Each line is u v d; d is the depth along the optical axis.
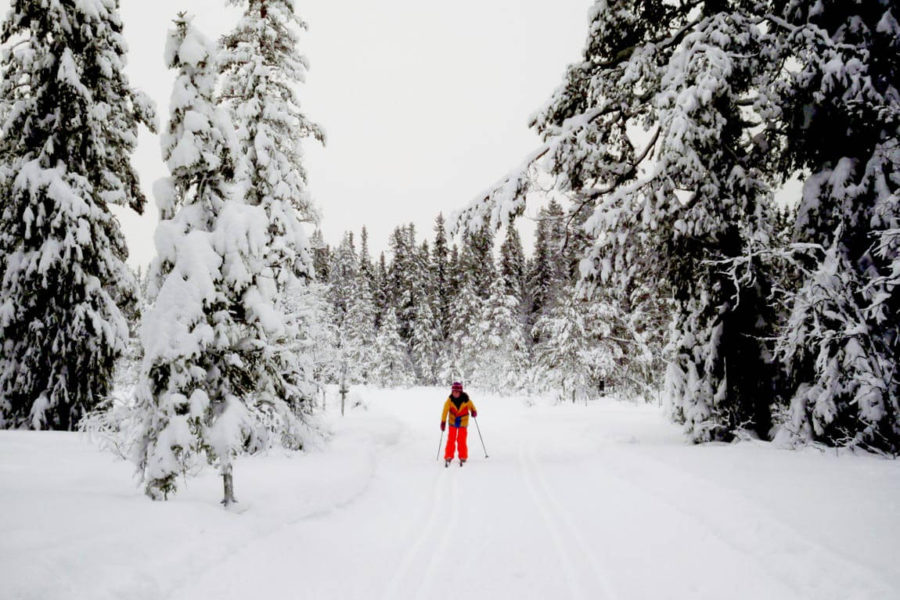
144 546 3.93
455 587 4.61
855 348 8.89
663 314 29.41
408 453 12.47
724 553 4.86
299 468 8.40
